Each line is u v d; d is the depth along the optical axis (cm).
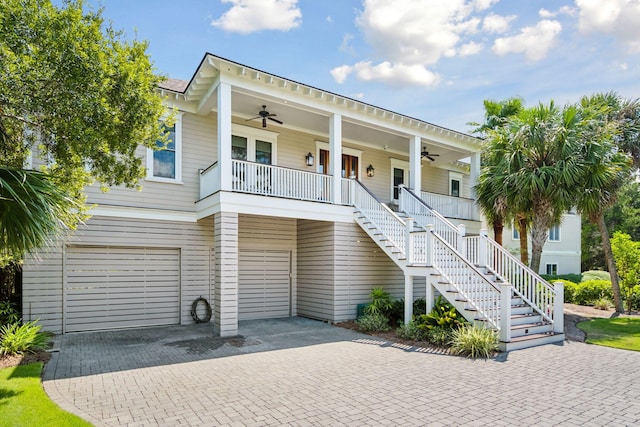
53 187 464
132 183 688
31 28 487
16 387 495
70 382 541
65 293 905
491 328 751
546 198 1040
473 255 1010
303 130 1293
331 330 953
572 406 450
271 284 1188
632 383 535
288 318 1158
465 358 677
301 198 1029
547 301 863
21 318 856
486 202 1255
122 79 566
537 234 1081
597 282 1443
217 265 892
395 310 1023
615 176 1055
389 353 717
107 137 570
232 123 1155
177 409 441
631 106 1327
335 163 1090
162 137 682
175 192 1048
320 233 1128
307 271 1180
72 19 514
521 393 495
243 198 909
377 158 1510
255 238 1166
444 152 1523
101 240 941
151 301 1005
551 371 593
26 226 436
